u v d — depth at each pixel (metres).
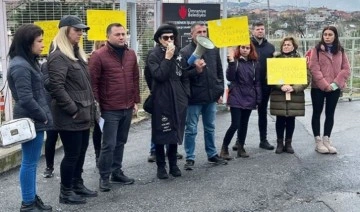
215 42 6.26
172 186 5.47
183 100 5.56
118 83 5.17
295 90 6.47
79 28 4.61
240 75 6.32
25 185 4.54
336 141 7.52
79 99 4.66
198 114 6.05
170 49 5.32
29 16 8.26
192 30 5.83
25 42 4.27
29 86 4.25
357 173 5.86
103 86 5.17
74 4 8.56
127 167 6.29
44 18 8.36
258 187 5.38
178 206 4.86
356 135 7.95
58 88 4.49
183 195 5.16
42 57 6.38
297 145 7.30
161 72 5.32
